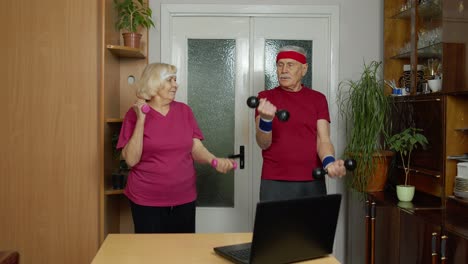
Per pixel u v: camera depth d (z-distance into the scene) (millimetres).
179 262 1775
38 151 2994
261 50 3842
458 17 2611
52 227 3010
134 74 3695
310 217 1747
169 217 2660
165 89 2633
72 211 3008
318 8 3797
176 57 3832
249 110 3852
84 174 3006
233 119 3867
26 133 2986
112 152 3406
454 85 2658
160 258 1822
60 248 3014
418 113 3080
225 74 3857
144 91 2629
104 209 3105
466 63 2525
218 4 3773
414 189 3076
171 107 2711
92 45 2980
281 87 2795
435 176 2887
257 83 3848
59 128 2990
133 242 2043
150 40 3770
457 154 2793
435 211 2723
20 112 2980
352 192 3668
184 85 3844
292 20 3848
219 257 1835
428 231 2469
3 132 2982
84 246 3012
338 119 3820
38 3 2969
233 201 3891
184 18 3834
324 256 1856
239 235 2160
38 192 2998
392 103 3455
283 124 2734
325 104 2811
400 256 2785
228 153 3877
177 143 2633
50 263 3010
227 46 3854
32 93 2979
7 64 2971
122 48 3240
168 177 2611
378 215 3109
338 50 3812
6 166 2988
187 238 2107
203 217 3887
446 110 2779
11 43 2967
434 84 2979
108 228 3273
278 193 2754
